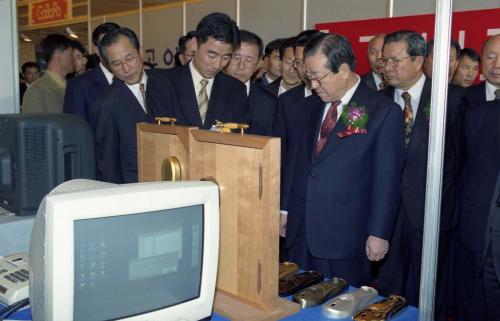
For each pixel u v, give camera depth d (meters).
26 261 1.61
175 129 1.47
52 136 1.92
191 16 5.68
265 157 1.25
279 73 3.68
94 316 1.12
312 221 1.98
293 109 2.38
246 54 2.76
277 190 1.27
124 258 1.13
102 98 2.26
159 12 6.06
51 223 1.02
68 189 1.26
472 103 2.56
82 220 1.06
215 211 1.25
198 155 1.42
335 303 1.34
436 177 1.15
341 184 1.94
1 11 2.45
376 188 1.92
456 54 3.11
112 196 1.08
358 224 1.96
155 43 6.18
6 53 2.48
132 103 2.27
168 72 2.32
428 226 1.17
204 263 1.26
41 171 1.92
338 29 4.26
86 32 7.23
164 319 1.21
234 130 2.24
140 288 1.17
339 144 1.94
